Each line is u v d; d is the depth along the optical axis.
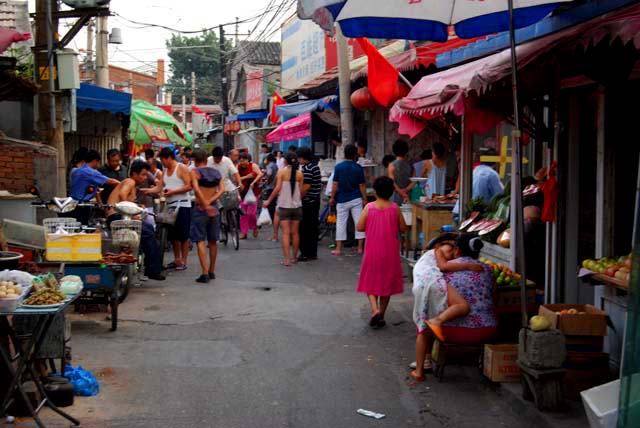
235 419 5.72
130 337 8.10
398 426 5.64
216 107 66.62
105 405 5.96
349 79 15.94
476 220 10.00
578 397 5.91
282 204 13.19
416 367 6.74
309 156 13.62
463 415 5.87
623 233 6.86
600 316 5.96
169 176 12.05
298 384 6.59
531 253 8.43
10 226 7.70
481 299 6.64
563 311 6.17
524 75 6.98
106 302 8.56
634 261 4.34
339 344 7.94
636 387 4.27
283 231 13.20
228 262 13.60
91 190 10.86
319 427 5.59
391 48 17.81
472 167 10.50
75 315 9.09
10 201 9.80
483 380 6.67
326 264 13.35
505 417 5.82
